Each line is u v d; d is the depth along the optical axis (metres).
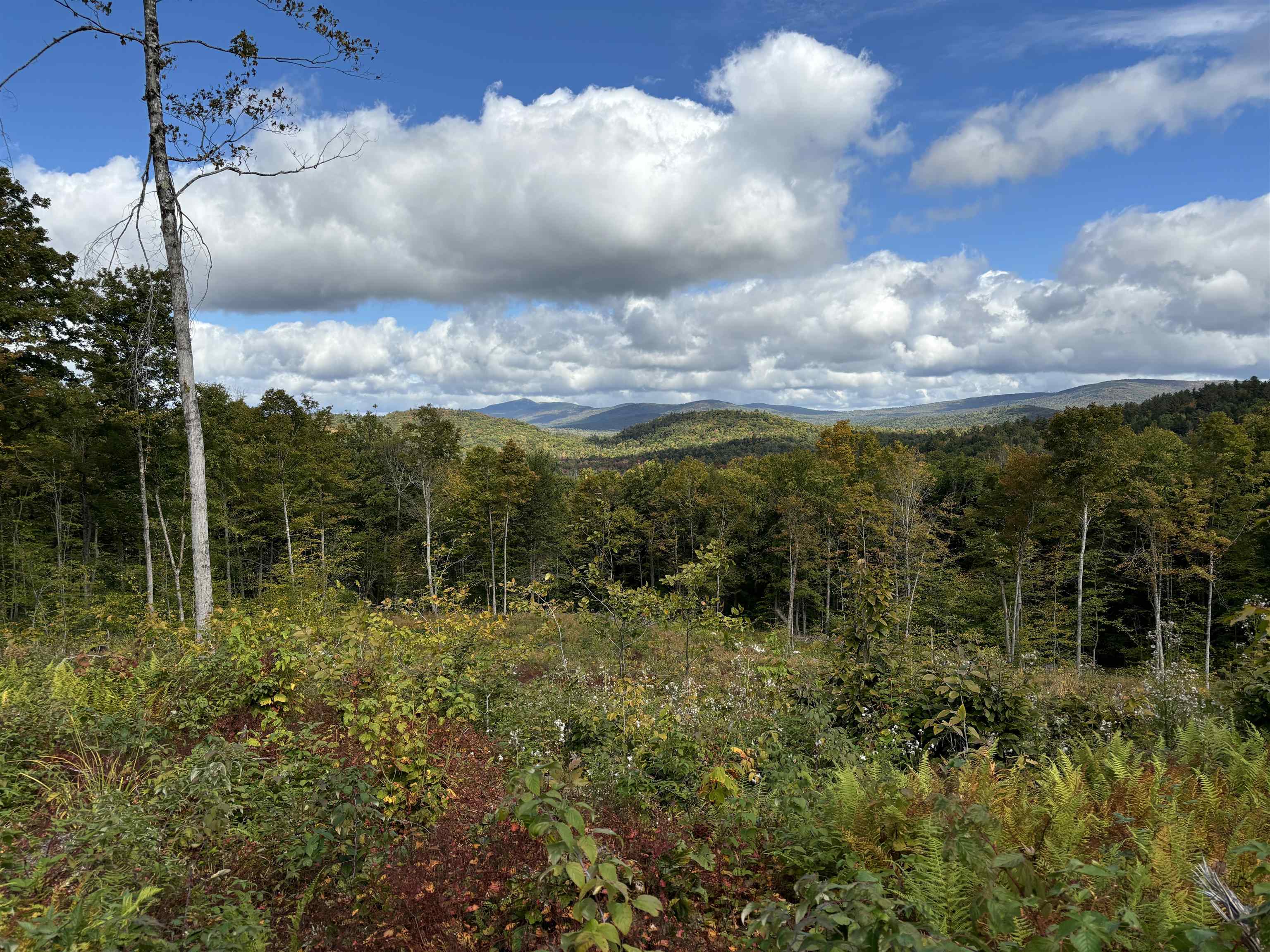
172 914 2.81
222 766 3.59
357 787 3.77
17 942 2.26
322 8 9.33
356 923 3.14
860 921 1.73
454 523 40.69
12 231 17.88
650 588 9.85
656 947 2.79
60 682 5.89
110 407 19.80
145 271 18.73
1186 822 2.82
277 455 34.25
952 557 36.62
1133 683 11.84
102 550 31.25
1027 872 2.12
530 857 3.38
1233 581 30.78
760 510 45.81
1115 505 32.91
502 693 7.80
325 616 10.46
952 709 6.22
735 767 4.89
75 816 3.41
